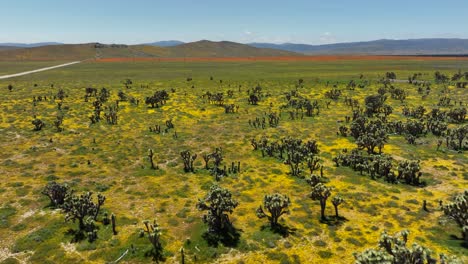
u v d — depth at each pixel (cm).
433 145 3869
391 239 1716
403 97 6838
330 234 2116
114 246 1970
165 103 6675
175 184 2906
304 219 2306
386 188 2772
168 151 3803
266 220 2306
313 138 4312
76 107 6147
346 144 4019
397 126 4422
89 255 1886
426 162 3325
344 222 2269
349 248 1967
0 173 3030
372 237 2072
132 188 2809
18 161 3362
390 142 3994
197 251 1941
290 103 6431
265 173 3166
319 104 6606
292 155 3309
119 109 6081
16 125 4791
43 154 3597
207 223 2186
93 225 2127
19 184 2777
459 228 2122
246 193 2734
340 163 3375
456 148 3722
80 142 4059
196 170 3225
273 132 4603
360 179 2973
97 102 6059
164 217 2334
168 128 4803
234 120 5359
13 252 1902
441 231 2098
